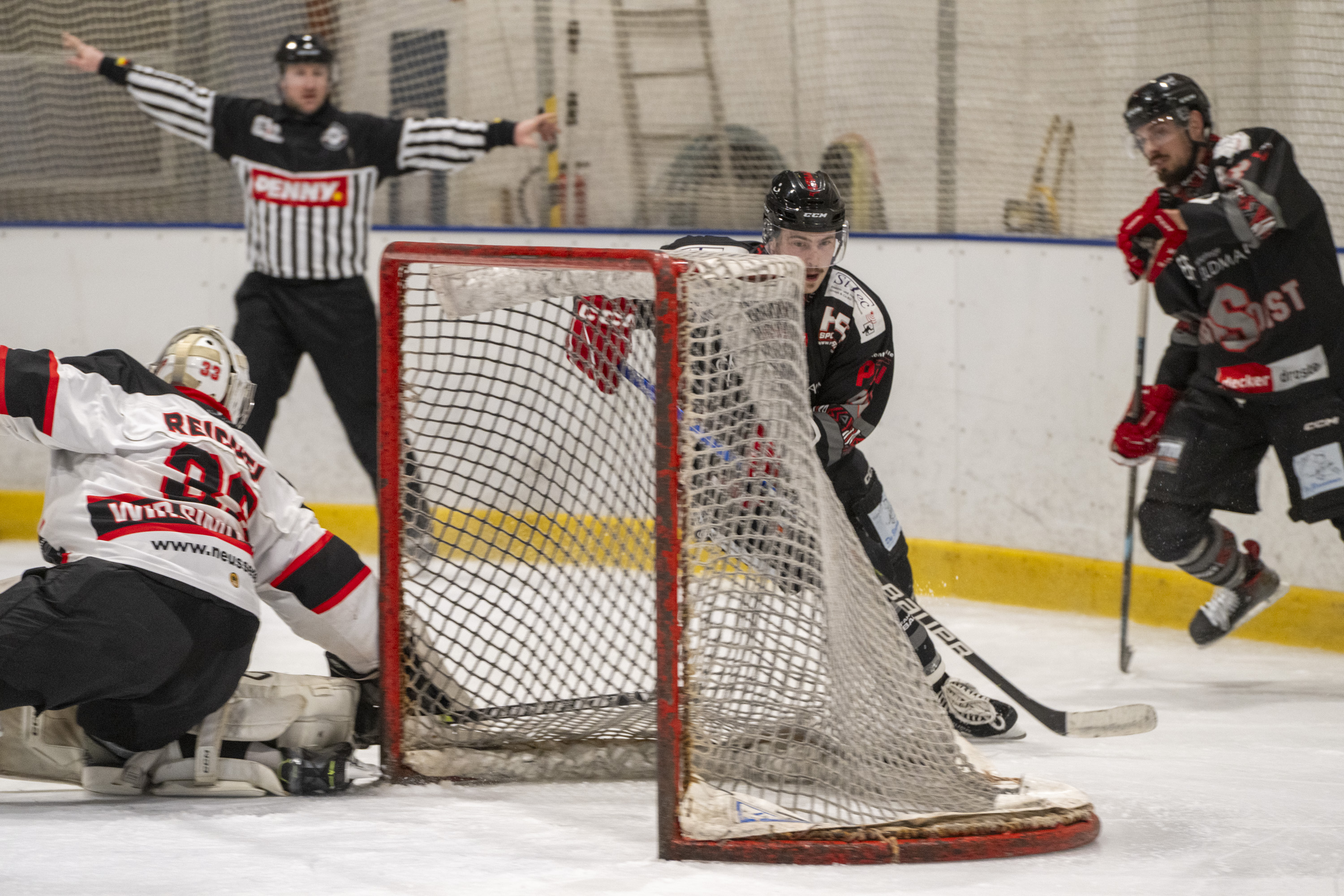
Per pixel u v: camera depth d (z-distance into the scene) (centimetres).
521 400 941
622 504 971
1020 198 1941
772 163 2136
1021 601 1719
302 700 874
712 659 789
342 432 2108
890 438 1833
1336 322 1225
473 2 2280
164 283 2170
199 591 807
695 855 721
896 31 2023
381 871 694
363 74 2328
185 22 2334
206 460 835
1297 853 775
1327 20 1619
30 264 2206
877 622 849
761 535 794
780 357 789
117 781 854
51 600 775
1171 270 1263
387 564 908
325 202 1825
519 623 949
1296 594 1485
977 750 917
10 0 2348
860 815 789
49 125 2370
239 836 759
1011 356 1727
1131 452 1359
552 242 2058
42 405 801
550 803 854
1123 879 718
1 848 732
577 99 2241
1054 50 1886
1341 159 1616
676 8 2172
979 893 682
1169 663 1416
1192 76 1752
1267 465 1502
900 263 1802
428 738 924
